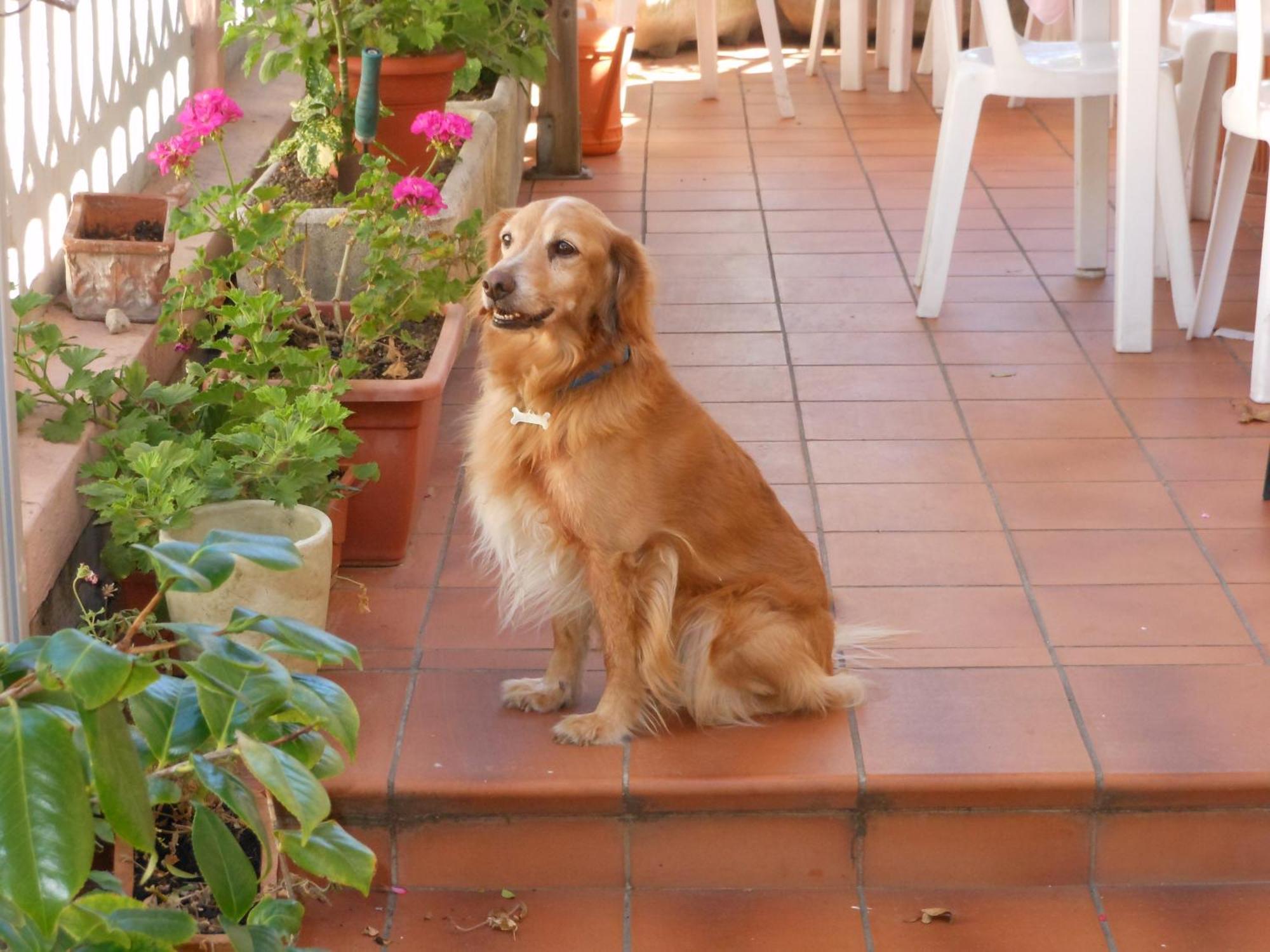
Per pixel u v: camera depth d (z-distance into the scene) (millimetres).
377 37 4824
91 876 1908
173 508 3066
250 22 4965
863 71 8945
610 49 7309
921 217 6590
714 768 2949
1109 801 2912
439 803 2926
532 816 2945
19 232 3826
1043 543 3863
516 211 3105
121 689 1528
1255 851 2953
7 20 3650
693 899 2961
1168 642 3383
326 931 2857
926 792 2902
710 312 5559
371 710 3162
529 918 2902
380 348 4051
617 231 2998
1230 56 6324
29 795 1502
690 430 3078
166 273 3906
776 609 3078
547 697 3174
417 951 2811
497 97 6160
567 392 2980
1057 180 7082
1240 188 4957
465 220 4398
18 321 3482
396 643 3432
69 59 4215
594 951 2805
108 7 4590
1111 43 5516
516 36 6047
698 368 5066
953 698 3174
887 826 2949
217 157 5473
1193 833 2943
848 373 5000
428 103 5012
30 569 2936
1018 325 5387
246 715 1779
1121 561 3766
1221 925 2855
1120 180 4957
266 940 1846
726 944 2820
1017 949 2797
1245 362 5020
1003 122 8164
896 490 4184
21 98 3805
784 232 6422
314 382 3547
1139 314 5055
